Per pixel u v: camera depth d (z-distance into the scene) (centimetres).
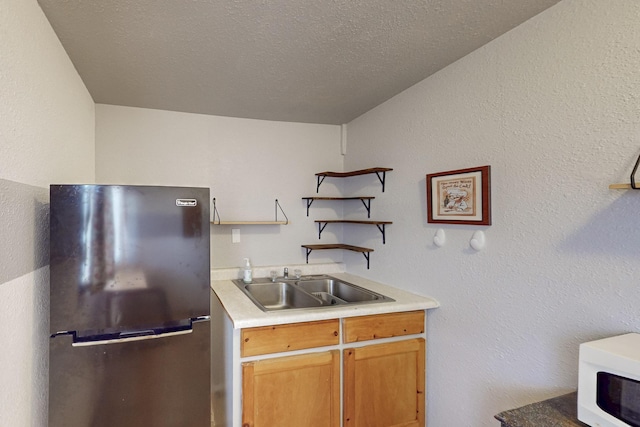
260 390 167
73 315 143
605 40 118
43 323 143
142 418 154
